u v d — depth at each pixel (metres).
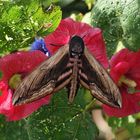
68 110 0.57
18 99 0.49
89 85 0.51
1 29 0.54
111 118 0.75
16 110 0.53
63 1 0.73
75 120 0.58
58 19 0.55
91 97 0.59
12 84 0.54
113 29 0.59
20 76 0.55
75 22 0.56
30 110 0.54
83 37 0.55
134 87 0.58
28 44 0.56
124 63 0.56
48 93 0.50
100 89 0.51
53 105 0.57
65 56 0.51
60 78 0.51
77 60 0.51
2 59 0.54
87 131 0.58
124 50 0.56
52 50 0.55
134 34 0.57
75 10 0.74
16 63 0.54
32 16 0.54
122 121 0.75
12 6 0.54
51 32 0.55
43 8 0.54
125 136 0.82
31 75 0.50
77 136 0.58
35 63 0.54
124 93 0.58
